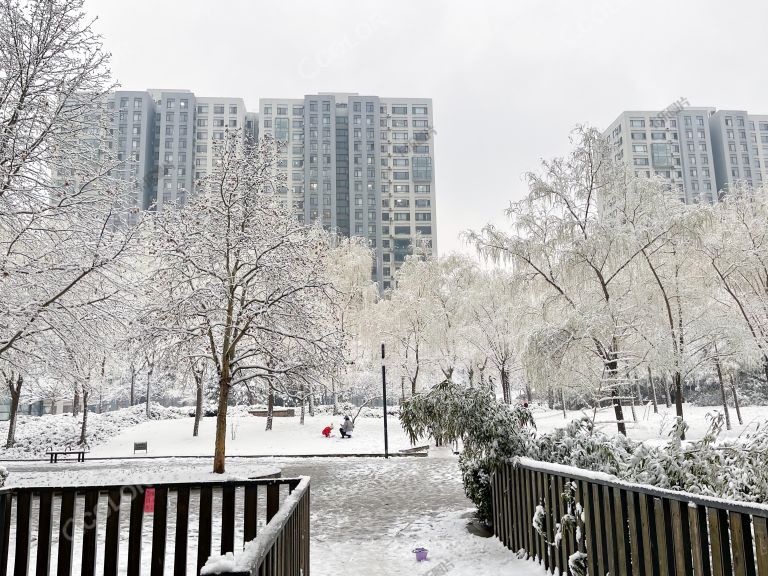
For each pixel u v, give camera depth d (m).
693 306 24.48
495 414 8.55
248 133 20.39
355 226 107.19
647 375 29.19
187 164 99.94
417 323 37.81
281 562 3.60
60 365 16.38
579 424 7.74
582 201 22.92
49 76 15.82
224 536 4.95
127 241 15.94
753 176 109.56
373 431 37.06
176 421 39.25
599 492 5.53
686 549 4.09
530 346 21.80
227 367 18.61
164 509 4.91
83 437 31.52
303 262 19.75
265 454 27.77
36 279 14.97
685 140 105.88
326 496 15.02
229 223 19.03
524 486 7.60
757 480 5.20
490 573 6.95
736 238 28.09
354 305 40.00
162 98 101.56
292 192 108.00
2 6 15.08
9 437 31.39
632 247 21.38
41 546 4.74
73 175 16.33
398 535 9.66
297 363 19.33
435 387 9.52
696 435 22.69
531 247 22.52
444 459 24.55
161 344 19.48
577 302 22.55
